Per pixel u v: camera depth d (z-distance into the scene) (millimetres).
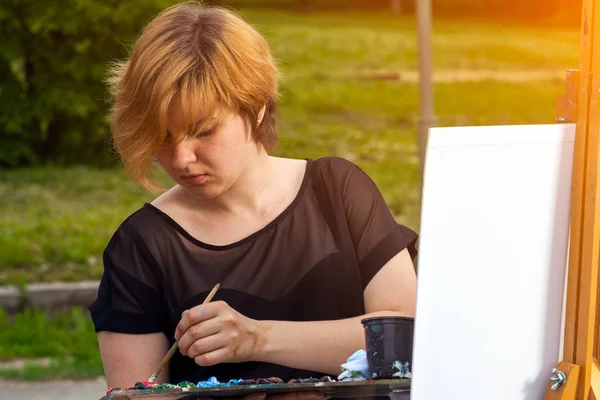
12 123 11266
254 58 1980
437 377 1616
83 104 11234
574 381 1688
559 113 1709
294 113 14234
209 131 1940
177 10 1991
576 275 1683
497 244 1626
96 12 10805
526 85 16719
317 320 2191
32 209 9750
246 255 2182
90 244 8516
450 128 1574
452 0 27578
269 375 2074
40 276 7875
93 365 6418
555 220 1677
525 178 1640
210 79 1901
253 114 2006
